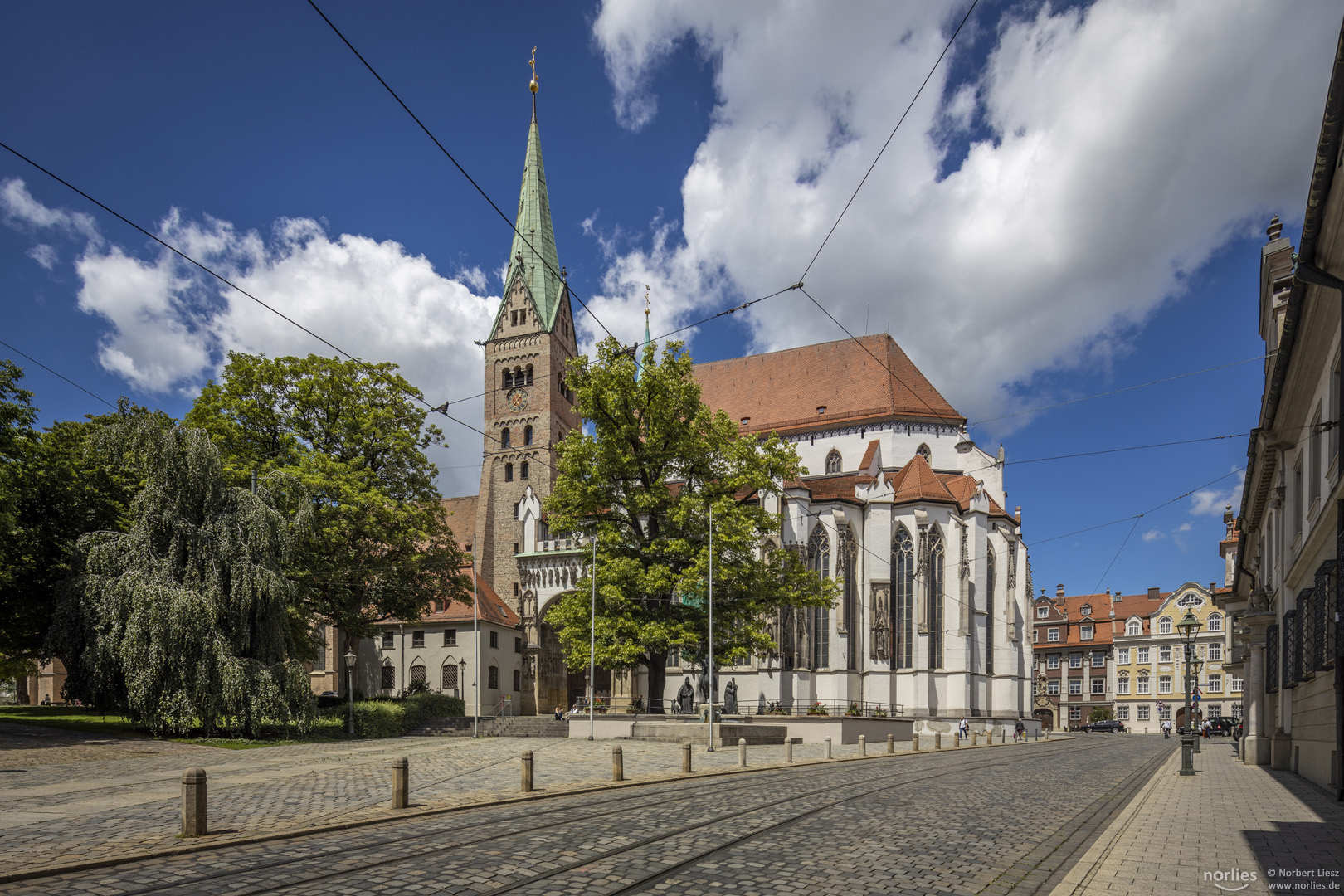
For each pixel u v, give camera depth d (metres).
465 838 12.59
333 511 44.28
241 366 46.31
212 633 32.09
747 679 62.09
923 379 76.62
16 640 41.09
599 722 43.06
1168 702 104.19
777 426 77.25
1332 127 12.73
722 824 14.23
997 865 11.18
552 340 82.75
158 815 14.89
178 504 33.12
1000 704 66.88
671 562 41.81
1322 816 16.16
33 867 10.27
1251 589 39.88
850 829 13.97
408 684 66.94
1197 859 11.64
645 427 43.25
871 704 63.03
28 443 38.03
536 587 74.06
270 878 9.96
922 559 65.50
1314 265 15.68
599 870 10.47
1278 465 26.88
